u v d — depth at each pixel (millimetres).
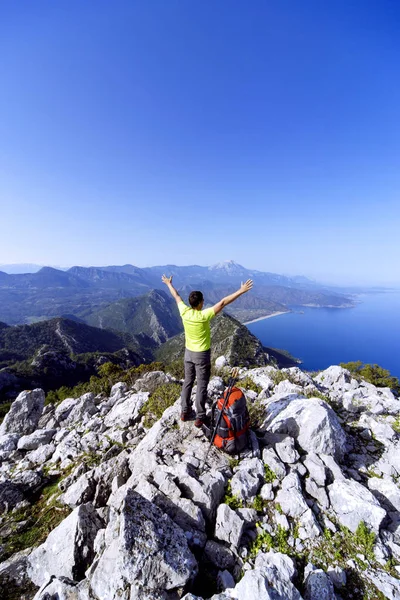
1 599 3545
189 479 4473
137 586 2920
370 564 3598
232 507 4277
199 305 5453
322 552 3707
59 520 5059
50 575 3736
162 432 5977
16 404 10898
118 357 147250
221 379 10102
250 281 5027
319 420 5555
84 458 6879
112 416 8969
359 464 5512
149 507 3664
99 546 3682
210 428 5555
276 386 9328
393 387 27328
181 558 3172
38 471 6883
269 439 5672
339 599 3133
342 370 11812
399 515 4371
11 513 5520
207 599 2859
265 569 3123
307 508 4184
